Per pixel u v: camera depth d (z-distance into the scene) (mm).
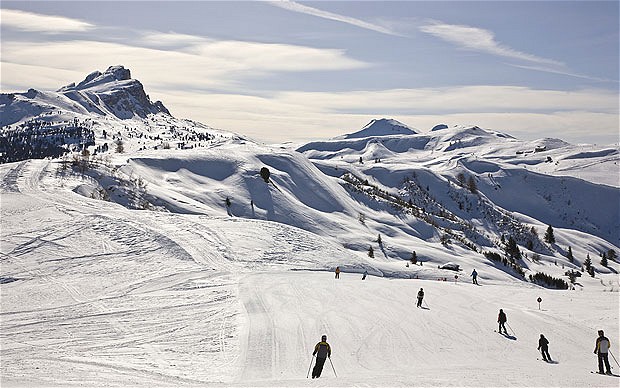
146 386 18203
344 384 17172
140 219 63656
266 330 29625
